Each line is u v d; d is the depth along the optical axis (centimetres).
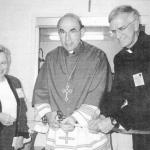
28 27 310
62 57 215
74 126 202
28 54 309
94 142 205
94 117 201
